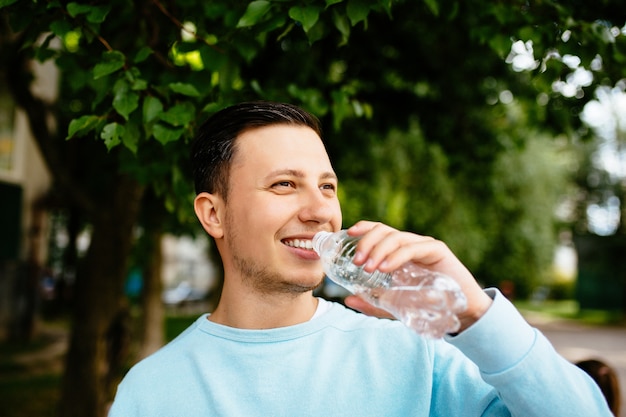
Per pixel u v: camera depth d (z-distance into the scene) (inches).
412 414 52.2
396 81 245.9
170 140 84.4
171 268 1764.3
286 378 54.4
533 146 721.6
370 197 498.6
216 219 60.2
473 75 240.7
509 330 43.3
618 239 856.9
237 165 56.4
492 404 50.3
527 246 813.9
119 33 110.0
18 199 475.8
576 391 42.8
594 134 185.6
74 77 109.1
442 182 542.3
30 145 512.4
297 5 80.9
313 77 189.8
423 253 44.2
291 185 55.1
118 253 175.6
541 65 101.3
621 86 134.4
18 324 509.4
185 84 89.5
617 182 1000.9
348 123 242.5
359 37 208.4
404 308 46.4
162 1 104.4
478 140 265.7
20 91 150.9
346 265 52.4
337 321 58.4
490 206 688.4
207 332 58.7
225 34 92.3
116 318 199.9
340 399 53.1
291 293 56.3
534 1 99.9
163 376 57.5
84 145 274.1
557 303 1430.9
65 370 180.5
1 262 484.4
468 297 44.4
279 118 56.8
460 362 54.7
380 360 54.6
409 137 491.2
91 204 171.3
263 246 54.4
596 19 112.3
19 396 313.0
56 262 928.3
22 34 139.4
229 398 54.4
